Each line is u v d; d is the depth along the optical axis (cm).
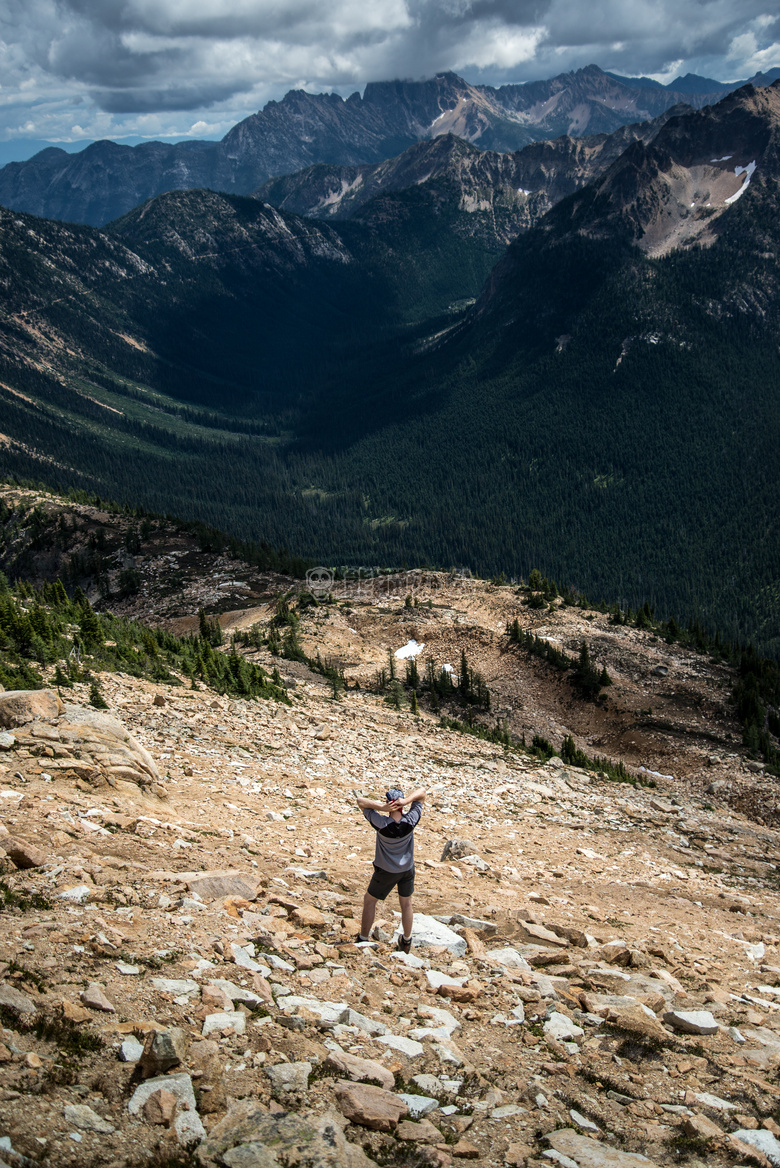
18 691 1772
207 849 1257
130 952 754
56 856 991
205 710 2912
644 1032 830
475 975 951
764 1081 759
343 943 962
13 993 613
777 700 6719
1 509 16338
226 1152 493
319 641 7506
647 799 3912
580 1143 577
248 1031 661
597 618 8831
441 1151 549
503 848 2084
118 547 13788
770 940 1566
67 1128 479
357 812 2056
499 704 6712
